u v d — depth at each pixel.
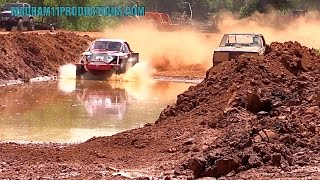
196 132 20.20
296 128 17.80
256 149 16.23
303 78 22.83
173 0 123.50
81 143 21.36
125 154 19.19
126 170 17.05
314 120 18.69
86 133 24.61
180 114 23.11
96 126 26.09
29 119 27.48
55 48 51.72
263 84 22.64
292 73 24.22
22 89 38.66
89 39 58.19
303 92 21.34
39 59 47.94
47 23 80.12
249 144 16.69
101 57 44.59
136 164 17.89
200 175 15.79
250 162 15.66
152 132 21.28
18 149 20.22
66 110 30.14
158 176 16.19
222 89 23.44
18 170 16.88
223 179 14.87
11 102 32.53
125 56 45.09
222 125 20.25
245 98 21.25
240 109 20.84
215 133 19.62
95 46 45.75
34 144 21.91
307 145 16.89
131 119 27.81
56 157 18.86
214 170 15.61
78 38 56.75
